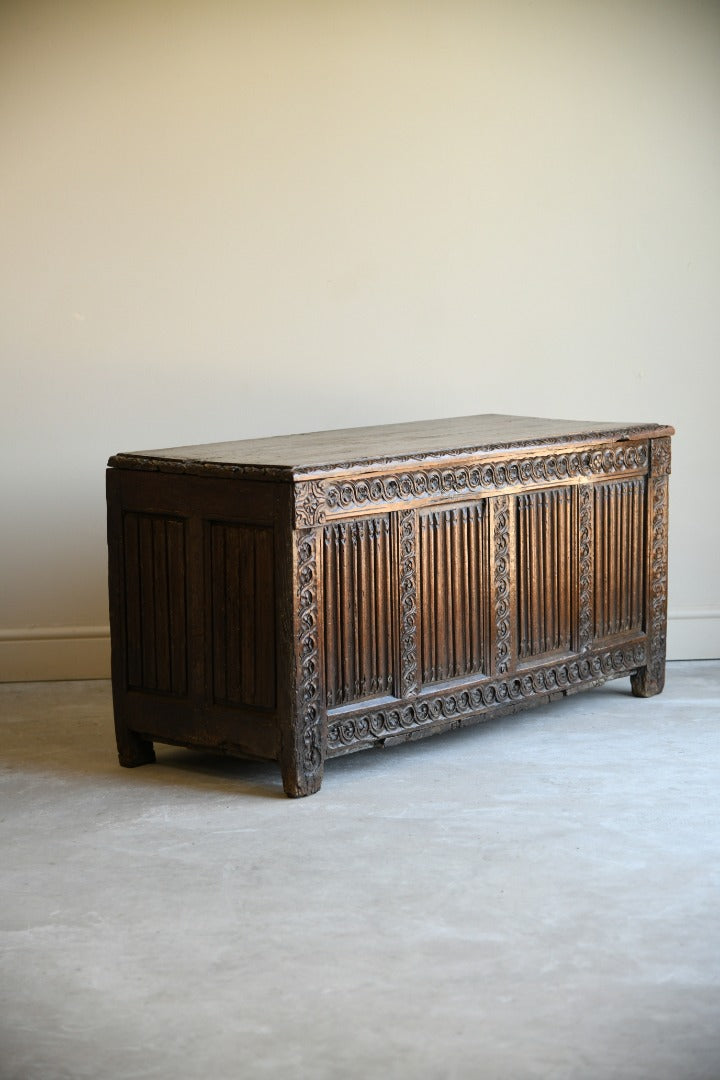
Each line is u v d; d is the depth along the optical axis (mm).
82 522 5082
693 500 5262
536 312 5164
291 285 5062
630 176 5141
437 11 5012
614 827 3512
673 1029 2529
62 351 5000
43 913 3064
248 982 2734
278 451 3973
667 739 4254
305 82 4980
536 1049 2469
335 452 3939
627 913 3010
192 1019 2596
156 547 3930
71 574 5105
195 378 5059
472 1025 2555
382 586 3916
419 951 2850
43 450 5035
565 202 5129
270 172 5004
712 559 5281
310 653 3732
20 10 4840
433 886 3168
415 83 5027
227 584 3801
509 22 5043
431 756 4129
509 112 5078
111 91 4906
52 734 4434
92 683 5082
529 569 4305
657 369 5215
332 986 2711
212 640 3854
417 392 5156
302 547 3684
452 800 3732
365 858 3340
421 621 4027
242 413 5094
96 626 5133
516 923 2969
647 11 5078
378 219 5066
